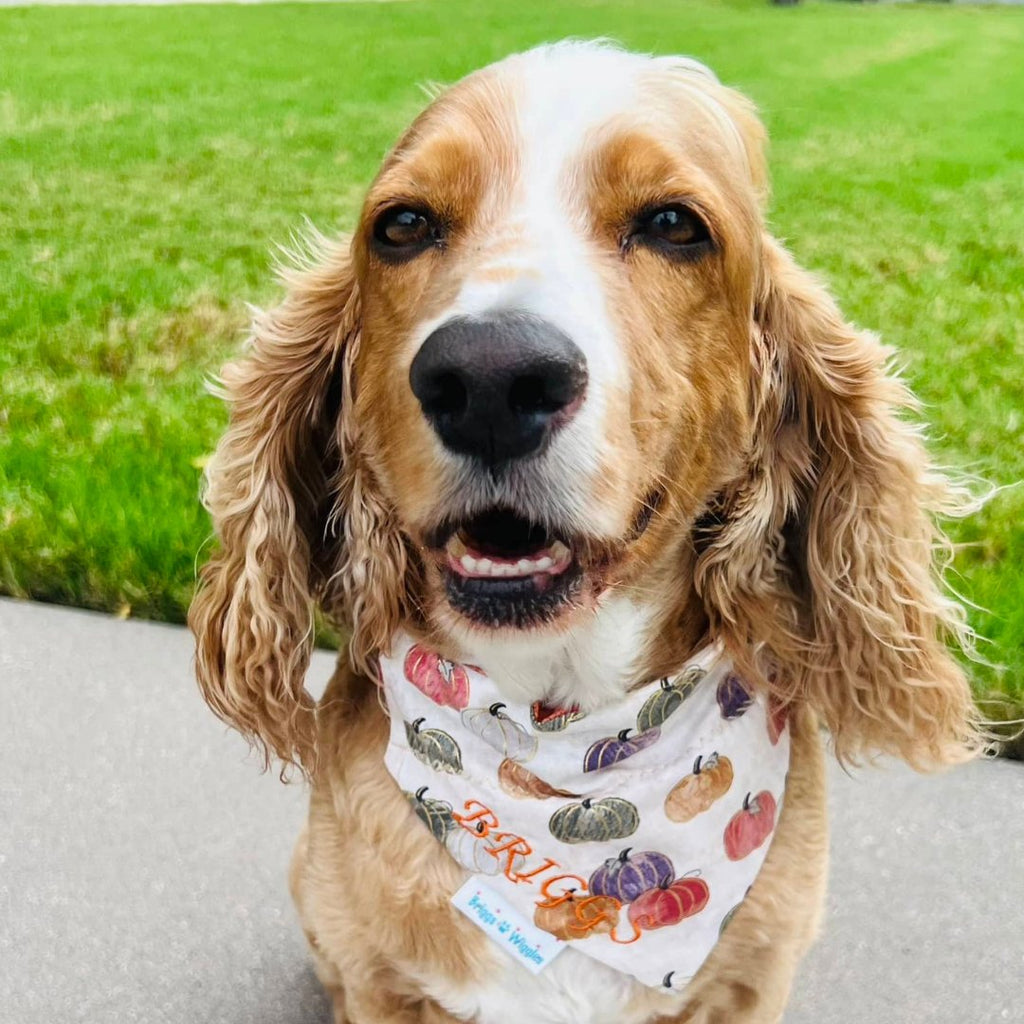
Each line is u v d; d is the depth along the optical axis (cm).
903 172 118
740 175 29
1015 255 91
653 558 28
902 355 69
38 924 39
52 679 48
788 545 32
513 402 22
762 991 31
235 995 37
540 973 30
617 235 26
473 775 29
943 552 49
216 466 32
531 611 25
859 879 40
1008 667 44
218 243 88
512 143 26
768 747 30
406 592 30
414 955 30
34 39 179
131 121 127
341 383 32
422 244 27
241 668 32
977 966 37
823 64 187
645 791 29
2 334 72
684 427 27
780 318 31
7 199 99
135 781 44
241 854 42
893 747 32
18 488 55
